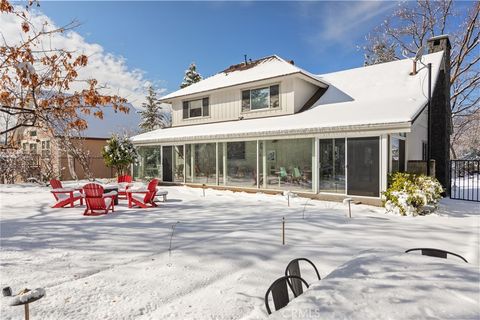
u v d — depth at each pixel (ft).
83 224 27.91
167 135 64.39
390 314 6.62
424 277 8.68
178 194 50.55
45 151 73.15
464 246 20.38
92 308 12.01
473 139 124.26
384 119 35.14
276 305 8.56
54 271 16.03
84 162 19.62
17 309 11.88
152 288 13.94
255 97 59.36
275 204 39.65
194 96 69.41
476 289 7.83
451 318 6.43
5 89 12.96
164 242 21.67
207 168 58.34
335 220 28.76
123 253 19.16
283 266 16.75
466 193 53.31
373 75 58.13
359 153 38.86
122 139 70.33
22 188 60.54
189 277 15.25
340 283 8.37
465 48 86.02
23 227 26.68
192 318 11.26
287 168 47.19
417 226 26.40
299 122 44.86
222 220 29.55
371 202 37.52
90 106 13.83
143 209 36.60
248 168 52.29
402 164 43.96
